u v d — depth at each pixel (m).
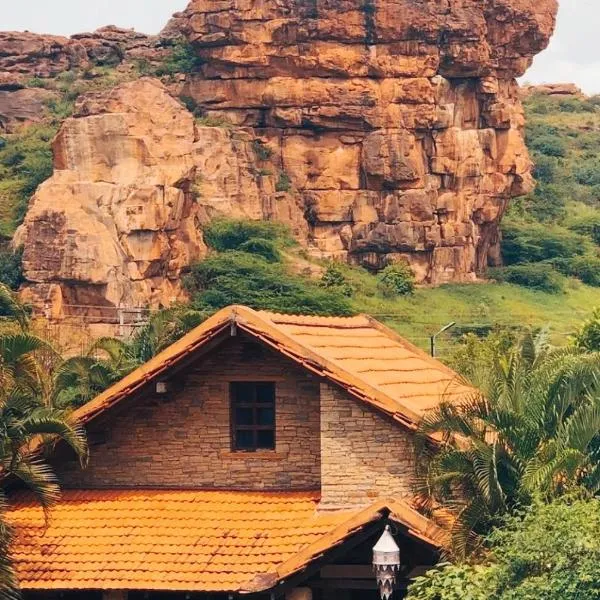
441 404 39.75
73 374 61.31
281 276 142.50
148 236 135.12
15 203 154.62
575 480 39.56
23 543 41.41
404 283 150.75
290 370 42.53
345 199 156.00
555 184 199.88
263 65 156.62
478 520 38.25
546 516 36.31
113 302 131.25
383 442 40.69
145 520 41.75
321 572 39.16
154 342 70.19
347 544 38.38
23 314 45.91
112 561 40.44
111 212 134.62
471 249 159.62
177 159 139.62
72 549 41.00
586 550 35.25
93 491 43.38
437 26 156.50
